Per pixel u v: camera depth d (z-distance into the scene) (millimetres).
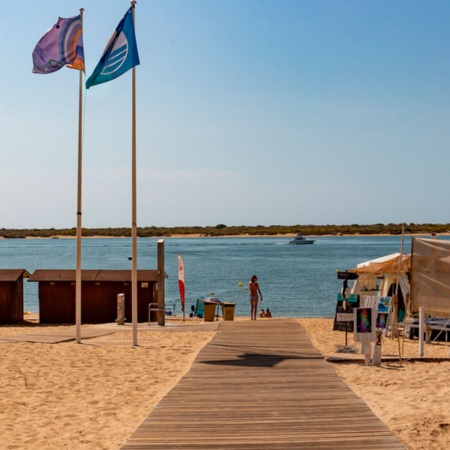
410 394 10797
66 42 17609
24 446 8508
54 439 8805
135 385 12500
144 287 29828
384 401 10289
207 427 8547
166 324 24719
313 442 7781
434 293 18297
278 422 8750
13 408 10688
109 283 29984
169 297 51781
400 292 24422
